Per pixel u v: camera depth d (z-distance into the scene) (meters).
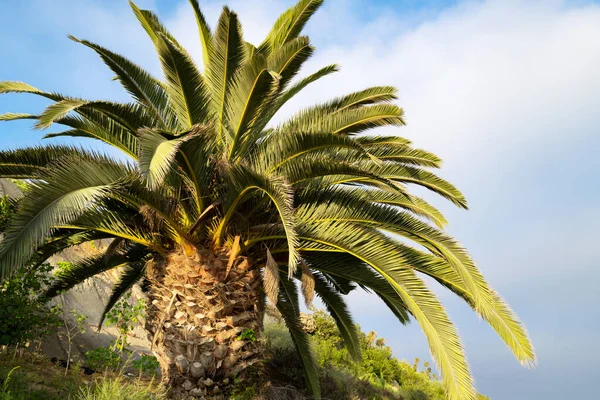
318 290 11.34
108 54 7.76
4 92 7.26
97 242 16.66
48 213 5.61
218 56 8.53
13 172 7.95
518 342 7.95
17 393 6.29
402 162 10.18
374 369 18.77
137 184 7.26
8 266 5.20
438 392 18.88
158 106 8.66
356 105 10.34
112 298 11.05
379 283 9.28
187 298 8.25
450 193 9.58
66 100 6.79
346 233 8.16
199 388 8.10
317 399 10.43
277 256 9.48
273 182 7.02
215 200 8.31
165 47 7.71
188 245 8.42
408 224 8.62
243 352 8.45
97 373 9.31
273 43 10.44
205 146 7.59
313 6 10.38
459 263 8.27
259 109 8.28
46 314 8.44
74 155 7.15
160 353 8.41
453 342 7.50
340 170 7.62
